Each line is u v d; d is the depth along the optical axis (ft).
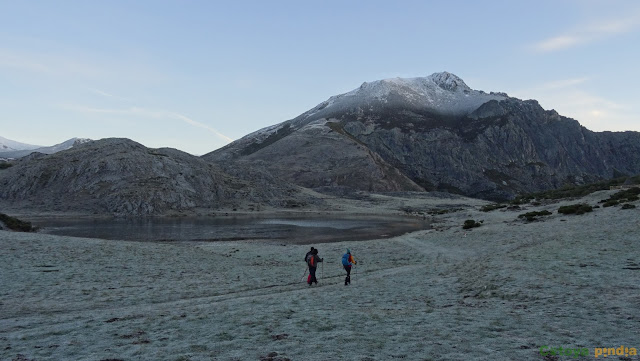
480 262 66.69
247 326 31.27
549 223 135.23
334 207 378.12
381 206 405.39
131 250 88.84
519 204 269.85
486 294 42.22
